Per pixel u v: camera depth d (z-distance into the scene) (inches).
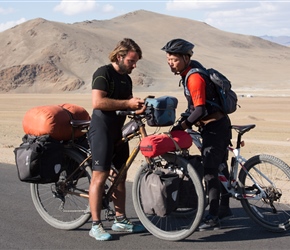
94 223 226.5
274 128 1199.6
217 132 231.1
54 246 215.9
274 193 236.7
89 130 226.4
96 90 220.7
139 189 228.7
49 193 278.7
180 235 219.1
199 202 213.8
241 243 218.7
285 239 224.2
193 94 224.5
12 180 346.6
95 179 225.6
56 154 227.0
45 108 232.8
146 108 215.8
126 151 236.7
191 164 221.5
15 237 227.1
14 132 879.1
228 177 244.5
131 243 219.6
